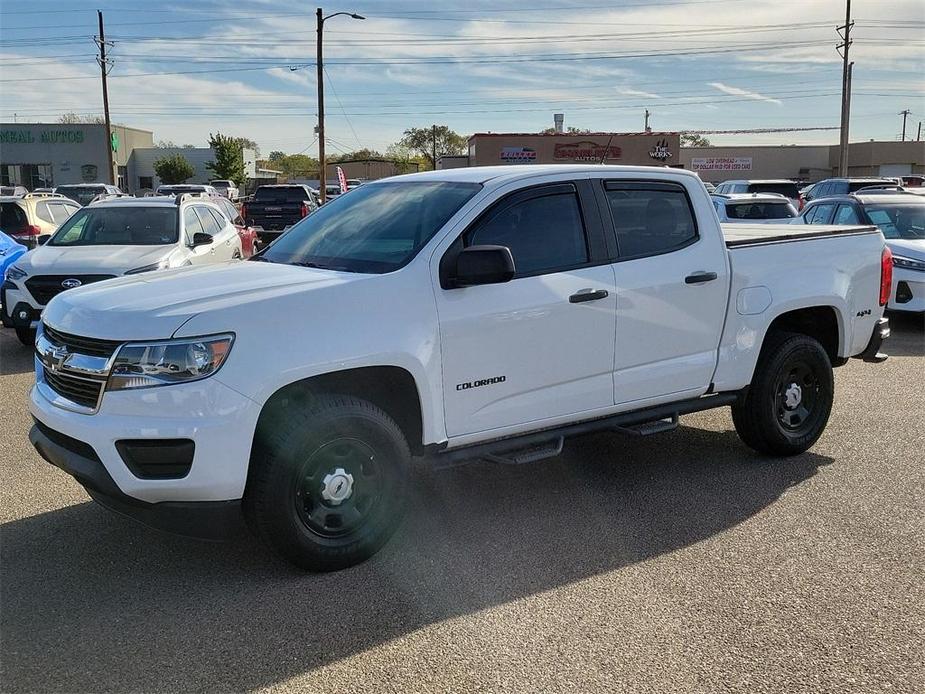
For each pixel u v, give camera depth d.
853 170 68.69
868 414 6.91
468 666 3.25
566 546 4.37
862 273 5.97
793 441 5.73
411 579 3.99
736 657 3.30
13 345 10.13
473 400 4.33
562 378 4.62
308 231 5.04
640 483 5.34
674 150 48.16
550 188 4.66
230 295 3.84
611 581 3.96
